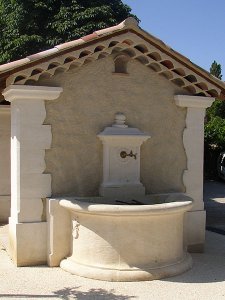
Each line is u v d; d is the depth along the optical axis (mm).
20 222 6465
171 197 7059
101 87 6828
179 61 6953
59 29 15961
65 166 6660
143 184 7098
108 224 6035
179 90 7320
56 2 16891
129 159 6918
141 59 7047
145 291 5539
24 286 5672
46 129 6523
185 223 7109
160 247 6145
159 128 7195
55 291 5504
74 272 6125
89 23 16078
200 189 7438
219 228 10203
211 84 7223
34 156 6488
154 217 6066
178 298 5316
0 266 6484
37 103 6461
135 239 6023
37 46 16188
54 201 6465
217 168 22703
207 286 5746
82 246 6242
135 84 7035
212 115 33125
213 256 7207
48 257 6512
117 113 6910
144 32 6578
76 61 6535
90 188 6801
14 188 6645
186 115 7336
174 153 7293
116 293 5457
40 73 6340
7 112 9398
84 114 6742
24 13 16734
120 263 6016
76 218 6340
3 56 16219
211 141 23016
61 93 6594
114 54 6879
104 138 6711
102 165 6855
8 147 9539
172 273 6098
